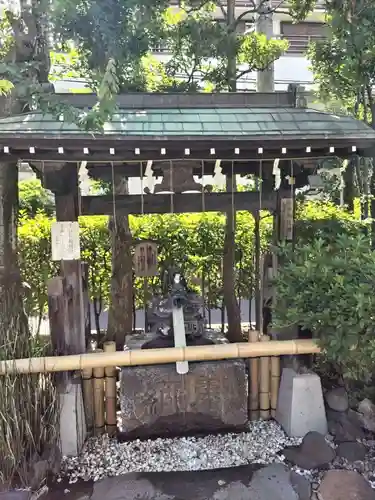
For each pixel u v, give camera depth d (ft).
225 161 10.78
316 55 13.61
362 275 8.63
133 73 13.34
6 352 8.80
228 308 13.69
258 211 12.26
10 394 8.44
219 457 9.21
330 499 7.76
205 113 9.87
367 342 8.38
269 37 17.21
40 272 14.71
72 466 8.96
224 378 9.86
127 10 10.77
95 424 10.00
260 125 9.23
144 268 12.17
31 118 8.93
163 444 9.68
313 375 9.93
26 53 11.29
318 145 8.90
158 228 15.37
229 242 13.47
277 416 10.48
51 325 9.53
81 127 7.88
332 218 11.98
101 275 15.53
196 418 9.90
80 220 15.74
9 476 8.26
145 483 8.44
